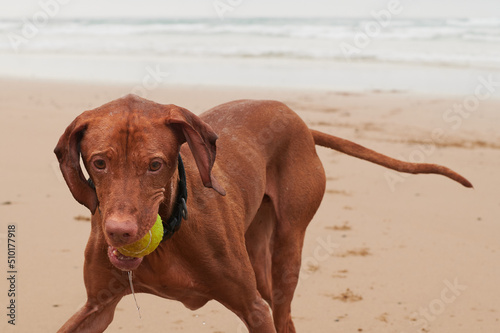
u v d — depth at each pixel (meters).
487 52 20.70
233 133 4.14
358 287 5.45
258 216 4.40
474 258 6.03
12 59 22.58
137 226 2.61
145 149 2.67
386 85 15.91
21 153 8.94
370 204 7.41
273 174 4.37
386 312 5.06
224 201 3.61
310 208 4.41
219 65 19.81
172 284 3.42
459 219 7.00
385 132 10.88
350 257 6.01
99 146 2.67
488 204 7.48
